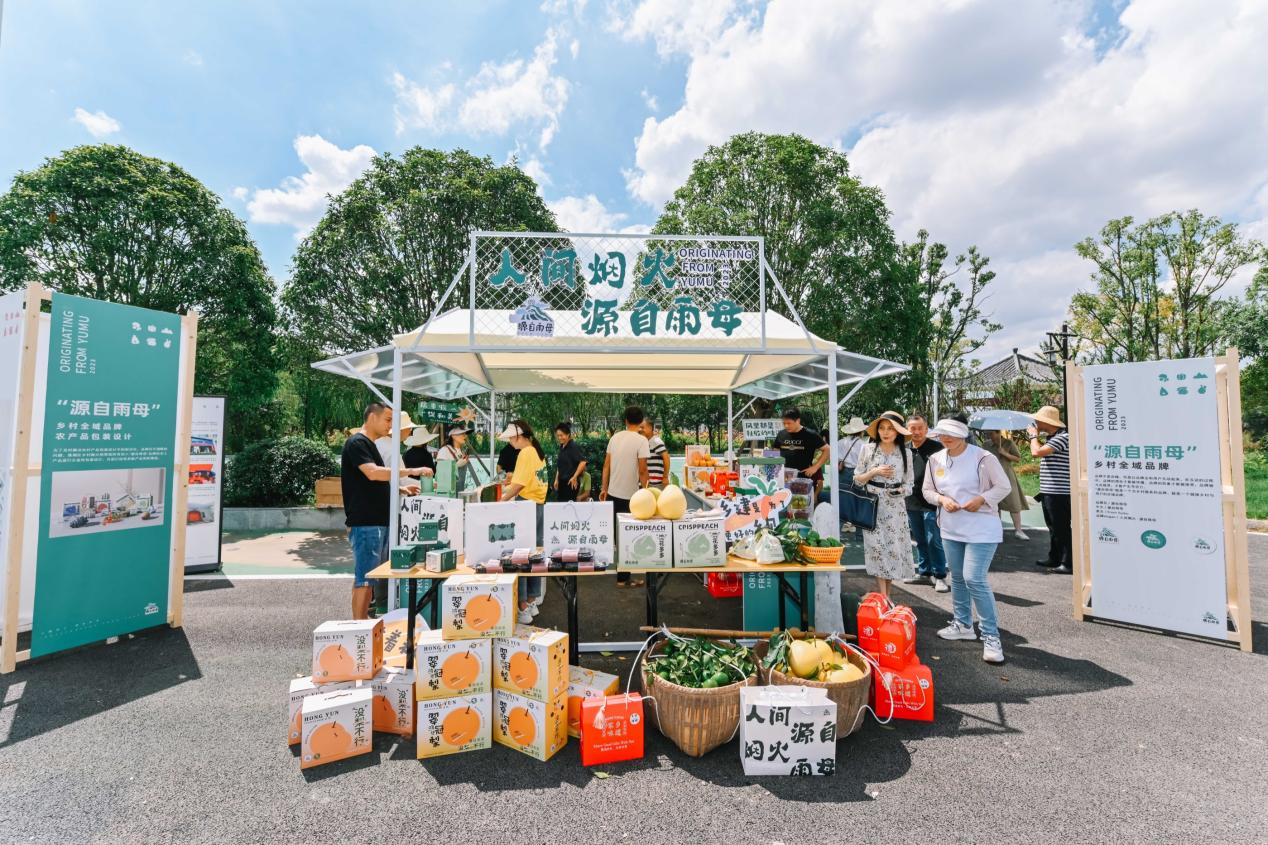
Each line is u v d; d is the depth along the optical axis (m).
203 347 10.52
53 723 3.21
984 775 2.72
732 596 5.81
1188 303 22.20
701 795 2.56
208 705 3.45
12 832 2.28
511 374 7.26
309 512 9.80
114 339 4.47
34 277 9.00
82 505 4.28
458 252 11.44
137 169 9.78
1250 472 16.86
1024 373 24.22
